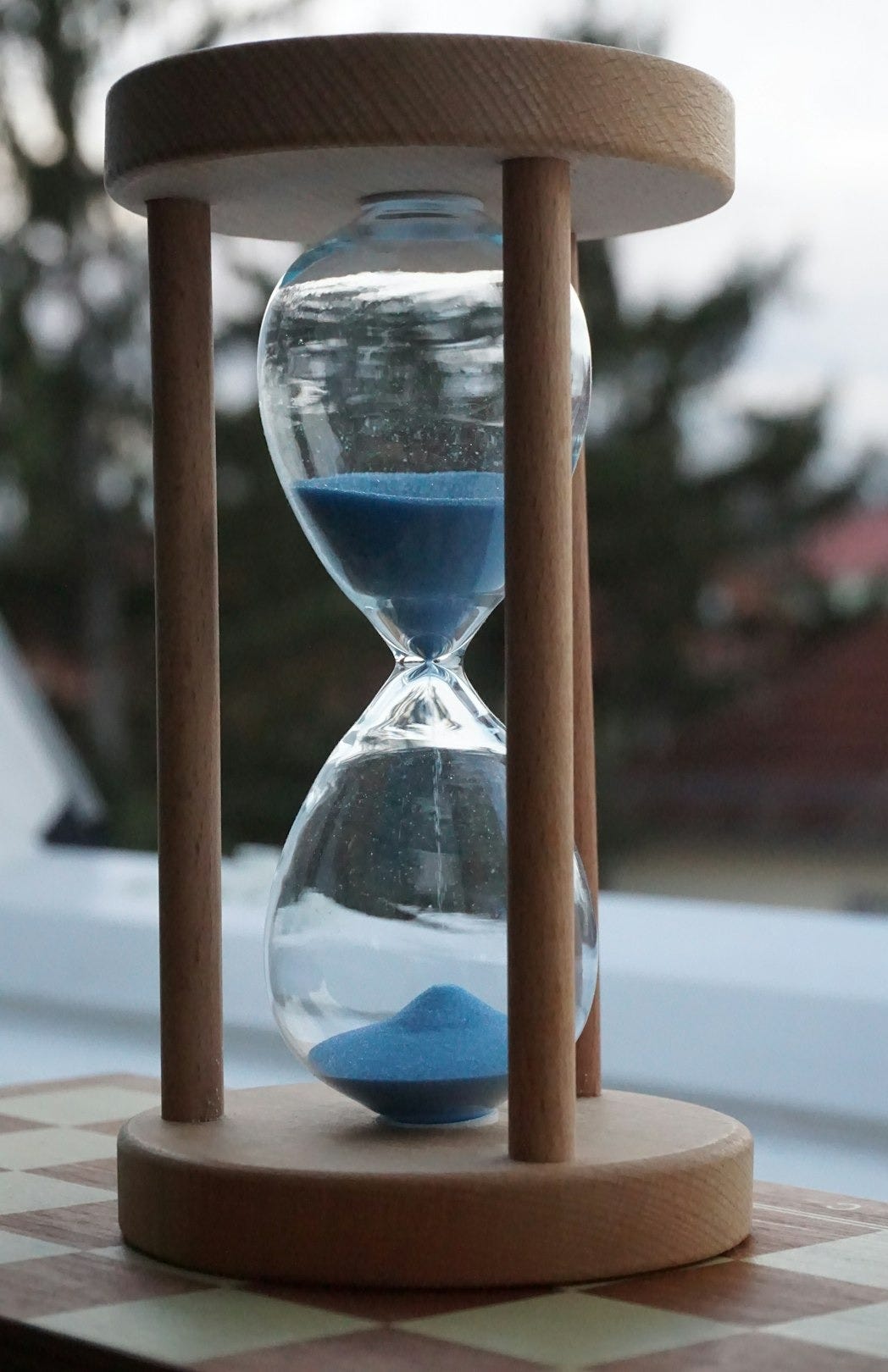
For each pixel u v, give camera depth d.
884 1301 0.49
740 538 3.29
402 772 0.54
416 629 0.56
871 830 3.88
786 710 3.85
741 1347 0.46
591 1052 0.57
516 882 0.50
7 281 3.31
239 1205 0.50
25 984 1.19
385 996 0.53
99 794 3.37
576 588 0.57
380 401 0.53
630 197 0.55
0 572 3.38
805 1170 0.82
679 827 3.80
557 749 0.50
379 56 0.50
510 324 0.50
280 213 0.56
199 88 0.51
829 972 0.91
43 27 3.24
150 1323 0.47
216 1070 0.55
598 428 3.26
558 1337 0.47
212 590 0.55
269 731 3.18
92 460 3.35
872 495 3.33
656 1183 0.50
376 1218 0.49
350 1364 0.45
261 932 1.08
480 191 0.54
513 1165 0.50
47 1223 0.54
